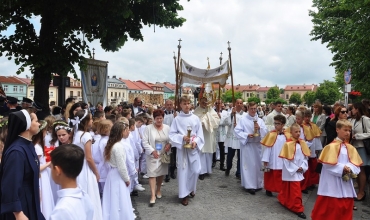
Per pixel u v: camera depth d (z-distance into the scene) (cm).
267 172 701
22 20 1123
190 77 922
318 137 766
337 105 794
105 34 1162
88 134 478
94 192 456
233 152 880
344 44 1364
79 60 1162
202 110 857
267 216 578
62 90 1130
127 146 538
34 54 1078
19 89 5931
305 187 734
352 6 1048
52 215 238
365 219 558
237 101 891
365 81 1377
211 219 559
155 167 639
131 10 1175
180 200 667
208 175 898
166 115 949
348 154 504
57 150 260
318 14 1902
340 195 496
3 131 385
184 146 627
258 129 738
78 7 1055
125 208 482
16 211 288
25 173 308
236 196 702
